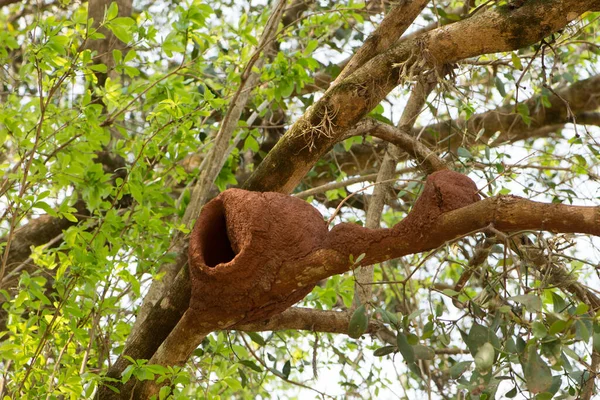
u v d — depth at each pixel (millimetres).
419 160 5496
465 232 3641
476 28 4309
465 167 5582
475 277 4504
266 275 3955
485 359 3557
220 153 6137
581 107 8164
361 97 4504
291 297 4086
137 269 5777
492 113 8062
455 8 7688
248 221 3969
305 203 4094
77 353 6176
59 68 5535
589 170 5746
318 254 3908
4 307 5859
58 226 7785
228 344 6066
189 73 6664
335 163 8156
